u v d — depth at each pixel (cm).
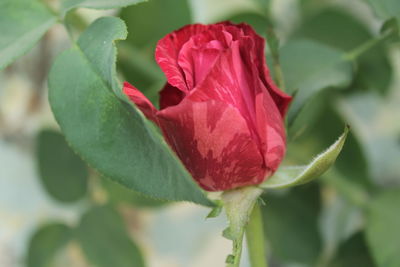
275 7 59
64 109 37
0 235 63
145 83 49
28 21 39
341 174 49
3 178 64
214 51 35
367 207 48
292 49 43
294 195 52
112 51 34
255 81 35
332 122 50
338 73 43
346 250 50
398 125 64
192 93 35
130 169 35
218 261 64
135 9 47
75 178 50
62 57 37
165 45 37
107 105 36
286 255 52
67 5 39
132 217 64
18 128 65
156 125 36
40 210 63
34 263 51
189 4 48
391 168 62
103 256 50
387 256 47
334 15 50
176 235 65
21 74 64
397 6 41
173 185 34
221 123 35
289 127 41
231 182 37
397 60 61
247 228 39
